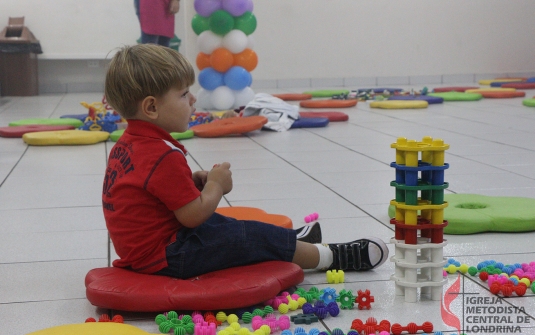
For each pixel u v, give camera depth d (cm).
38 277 169
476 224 198
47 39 773
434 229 145
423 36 852
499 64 875
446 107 581
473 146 365
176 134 406
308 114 509
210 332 128
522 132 416
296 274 151
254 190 264
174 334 129
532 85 750
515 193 250
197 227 151
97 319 141
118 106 153
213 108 593
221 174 156
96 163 332
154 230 149
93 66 809
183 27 757
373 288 157
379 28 840
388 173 295
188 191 147
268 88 826
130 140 153
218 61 568
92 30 780
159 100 150
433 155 143
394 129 445
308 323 135
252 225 156
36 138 388
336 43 834
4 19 765
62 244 196
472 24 860
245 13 577
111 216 153
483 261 172
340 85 844
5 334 134
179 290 138
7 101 696
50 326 138
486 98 660
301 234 182
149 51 151
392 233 201
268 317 136
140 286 140
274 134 434
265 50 823
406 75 858
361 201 243
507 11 864
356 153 351
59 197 257
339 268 169
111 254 187
